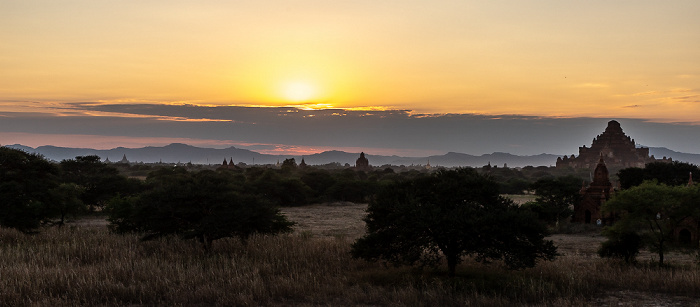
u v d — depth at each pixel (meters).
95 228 48.25
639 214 32.81
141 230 40.81
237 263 28.30
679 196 32.53
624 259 33.12
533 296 22.89
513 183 150.38
